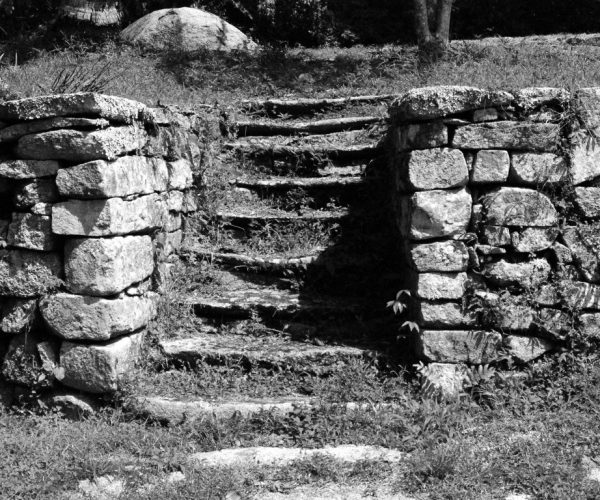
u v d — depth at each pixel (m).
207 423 4.64
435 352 4.79
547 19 13.51
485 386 4.76
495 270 4.80
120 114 4.79
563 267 4.83
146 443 4.49
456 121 4.73
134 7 12.18
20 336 4.91
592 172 4.82
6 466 4.20
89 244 4.70
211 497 3.93
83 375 4.79
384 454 4.31
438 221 4.74
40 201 4.75
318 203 6.45
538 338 4.82
